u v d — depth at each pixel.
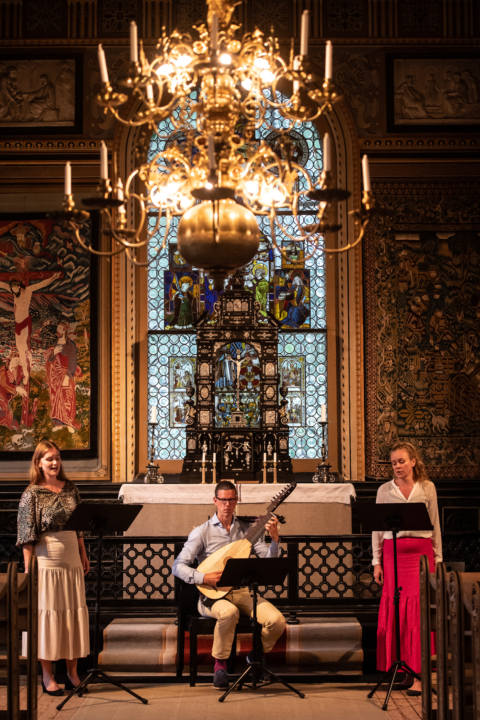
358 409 8.98
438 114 9.27
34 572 4.75
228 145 4.41
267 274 9.33
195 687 5.78
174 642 6.27
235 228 4.09
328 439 9.17
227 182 4.45
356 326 9.09
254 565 5.24
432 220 9.13
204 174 4.57
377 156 9.20
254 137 9.55
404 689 5.73
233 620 5.65
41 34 9.30
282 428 8.39
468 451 8.93
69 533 5.67
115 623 6.51
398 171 9.17
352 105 9.30
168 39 4.87
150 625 6.43
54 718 5.09
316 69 9.30
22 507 5.56
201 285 9.39
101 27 9.30
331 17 9.35
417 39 9.32
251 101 4.70
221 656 5.67
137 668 6.09
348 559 7.58
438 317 9.06
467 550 6.99
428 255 9.10
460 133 9.23
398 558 5.75
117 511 5.49
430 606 5.03
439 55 9.33
